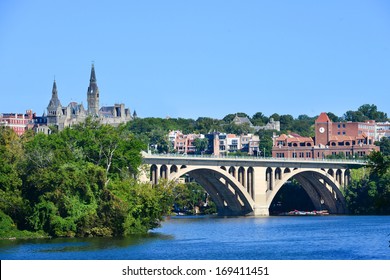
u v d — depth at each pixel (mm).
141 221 183750
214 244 175750
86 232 172625
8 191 171375
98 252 152250
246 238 193500
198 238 190250
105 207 172500
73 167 172875
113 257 147000
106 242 166125
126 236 177500
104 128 195625
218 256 154000
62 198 170500
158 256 150500
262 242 182875
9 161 180500
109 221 172875
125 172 191875
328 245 176000
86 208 172000
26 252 150375
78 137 194125
